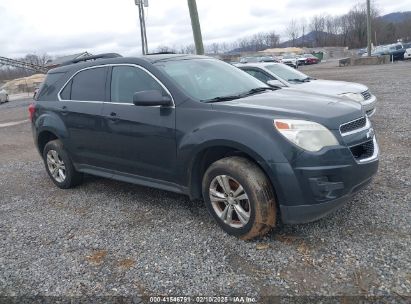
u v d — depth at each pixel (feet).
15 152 32.99
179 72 15.79
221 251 12.87
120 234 14.69
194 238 13.84
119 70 16.93
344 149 12.36
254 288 10.94
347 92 27.02
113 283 11.71
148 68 15.76
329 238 13.04
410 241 12.42
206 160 14.33
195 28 34.73
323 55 260.62
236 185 13.24
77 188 20.52
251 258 12.34
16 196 20.43
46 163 21.12
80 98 18.45
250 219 12.82
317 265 11.67
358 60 128.88
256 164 12.94
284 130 12.20
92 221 16.11
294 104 13.53
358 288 10.53
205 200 14.19
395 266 11.26
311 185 12.00
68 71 19.66
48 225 16.14
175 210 16.38
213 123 13.43
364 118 13.99
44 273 12.55
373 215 14.29
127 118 15.92
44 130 20.18
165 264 12.42
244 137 12.59
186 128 14.07
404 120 29.60
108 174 17.80
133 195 18.65
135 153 16.01
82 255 13.43
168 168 15.02
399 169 18.90
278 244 12.98
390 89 49.96
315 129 12.20
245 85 16.70
